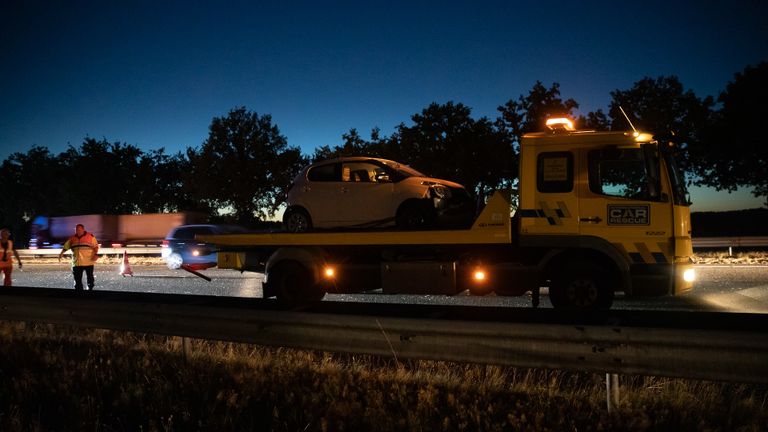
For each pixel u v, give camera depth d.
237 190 54.47
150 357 6.39
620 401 4.52
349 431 4.34
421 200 9.83
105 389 5.38
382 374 5.52
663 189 8.41
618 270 8.66
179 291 14.66
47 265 29.62
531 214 8.87
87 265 13.45
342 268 9.92
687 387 4.81
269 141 56.91
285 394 4.94
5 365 6.23
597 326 4.14
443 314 5.11
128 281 18.16
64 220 43.44
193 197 58.03
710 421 4.23
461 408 4.53
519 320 4.86
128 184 70.62
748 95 32.34
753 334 3.74
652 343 4.00
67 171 75.50
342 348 4.96
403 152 34.09
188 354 6.11
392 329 4.73
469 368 5.75
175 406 4.76
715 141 33.16
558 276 8.81
